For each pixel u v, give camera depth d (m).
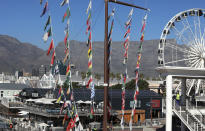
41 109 65.62
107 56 30.44
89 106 69.69
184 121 44.41
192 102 55.84
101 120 66.56
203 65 58.56
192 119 44.78
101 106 70.44
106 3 30.42
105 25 30.36
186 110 47.12
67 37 30.39
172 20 58.69
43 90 81.31
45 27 29.34
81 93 76.12
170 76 43.22
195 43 59.53
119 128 59.59
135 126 62.78
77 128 32.09
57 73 30.84
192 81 60.59
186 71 43.56
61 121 62.25
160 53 57.62
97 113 64.81
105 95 30.14
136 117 80.00
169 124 42.97
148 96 84.62
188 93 60.56
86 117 64.88
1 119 74.50
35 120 68.38
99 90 82.94
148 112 83.56
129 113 77.19
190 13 60.44
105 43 30.25
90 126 60.06
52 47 29.78
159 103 86.12
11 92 124.44
